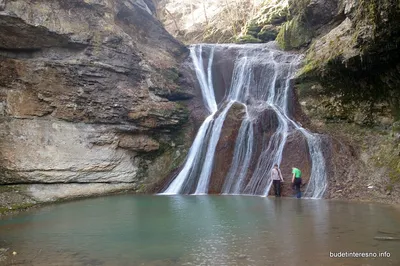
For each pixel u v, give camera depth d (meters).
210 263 6.52
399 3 12.69
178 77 23.45
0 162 14.67
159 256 7.02
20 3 15.27
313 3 23.23
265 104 22.23
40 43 16.53
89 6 18.75
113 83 18.97
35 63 16.31
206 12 44.88
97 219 11.02
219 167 18.77
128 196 16.97
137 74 20.36
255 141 19.02
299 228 9.09
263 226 9.48
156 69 22.09
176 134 21.28
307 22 24.47
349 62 17.58
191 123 21.78
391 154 15.60
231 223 10.00
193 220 10.58
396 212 11.12
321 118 20.23
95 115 18.08
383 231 8.55
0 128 15.04
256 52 25.53
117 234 8.95
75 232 9.23
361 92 18.70
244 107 21.67
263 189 16.83
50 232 9.26
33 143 15.80
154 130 20.30
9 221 10.95
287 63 23.11
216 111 21.97
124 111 19.06
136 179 19.25
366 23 15.73
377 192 14.27
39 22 15.91
